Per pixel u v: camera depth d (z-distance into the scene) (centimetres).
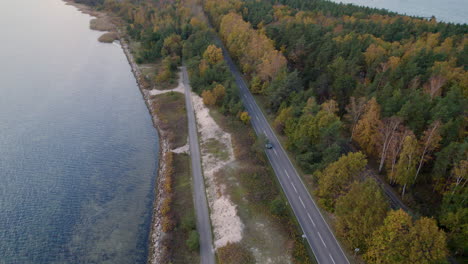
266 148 9194
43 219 7238
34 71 15162
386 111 7906
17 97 12706
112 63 16888
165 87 13625
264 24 18188
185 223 6712
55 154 9469
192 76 13100
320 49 11656
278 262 5912
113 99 13088
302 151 8394
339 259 5906
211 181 8150
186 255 6250
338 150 7062
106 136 10512
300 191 7588
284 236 6381
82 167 8975
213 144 9638
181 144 9825
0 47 17725
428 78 9212
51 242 6688
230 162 8688
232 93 11406
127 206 7681
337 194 6694
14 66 15512
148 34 17412
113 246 6625
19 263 6256
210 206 7431
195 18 19025
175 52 16325
